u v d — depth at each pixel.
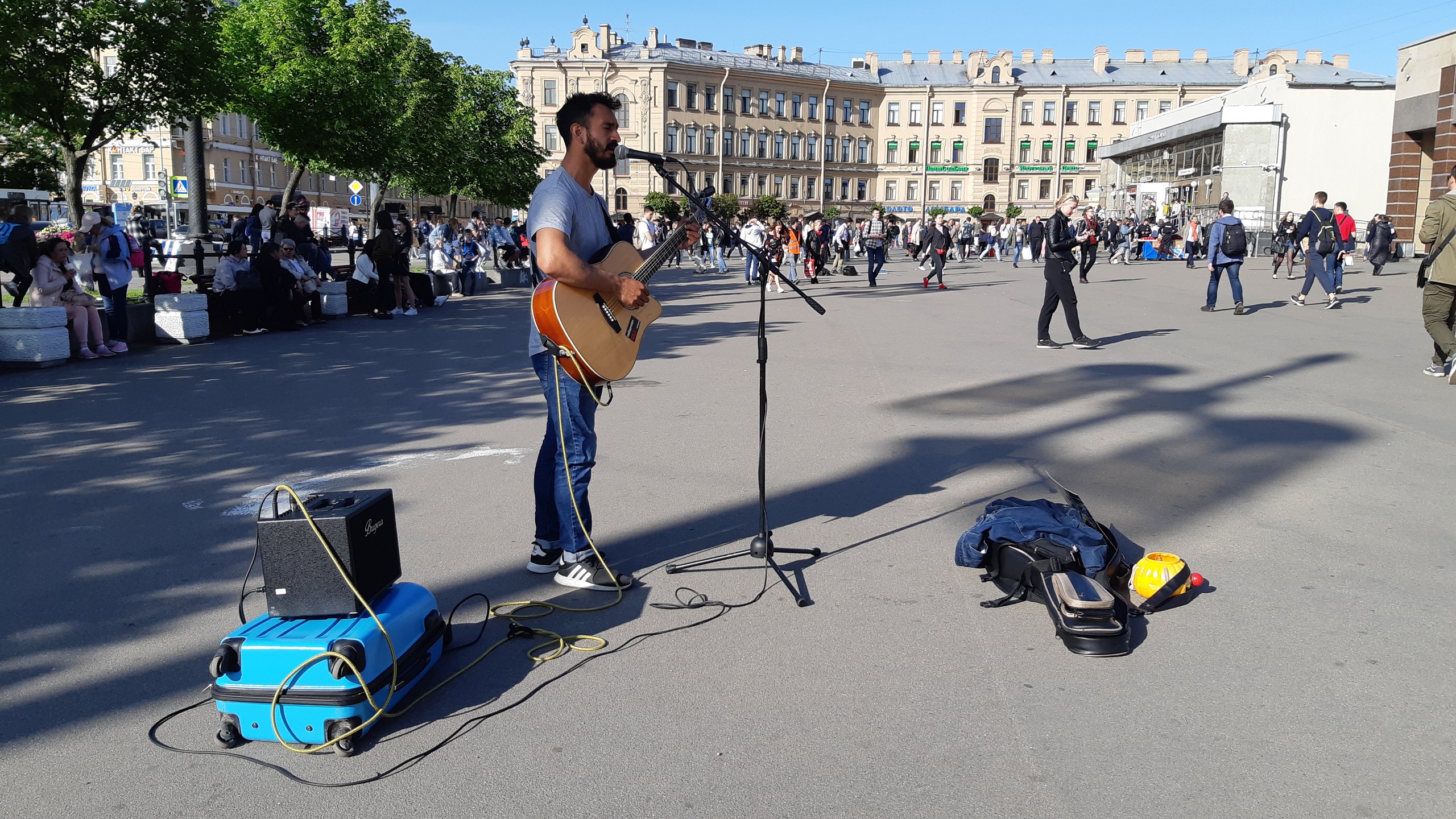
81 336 11.09
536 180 39.69
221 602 4.07
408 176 30.50
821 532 4.89
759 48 89.62
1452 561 4.38
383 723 3.09
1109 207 57.31
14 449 6.77
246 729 2.96
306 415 7.92
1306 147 37.78
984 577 4.19
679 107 81.19
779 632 3.71
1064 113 88.19
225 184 62.25
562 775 2.77
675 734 2.98
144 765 2.86
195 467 6.28
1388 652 3.48
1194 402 8.10
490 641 3.68
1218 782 2.69
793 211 74.38
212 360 11.13
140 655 3.58
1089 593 3.54
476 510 5.31
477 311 17.84
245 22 20.30
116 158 58.12
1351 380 9.00
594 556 4.20
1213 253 15.14
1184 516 5.06
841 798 2.63
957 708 3.12
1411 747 2.86
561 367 3.97
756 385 9.20
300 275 14.96
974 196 89.81
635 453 6.53
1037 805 2.59
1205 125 40.31
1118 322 14.34
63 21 14.28
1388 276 23.62
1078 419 7.48
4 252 12.77
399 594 3.30
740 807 2.60
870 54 94.44
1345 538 4.70
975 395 8.56
